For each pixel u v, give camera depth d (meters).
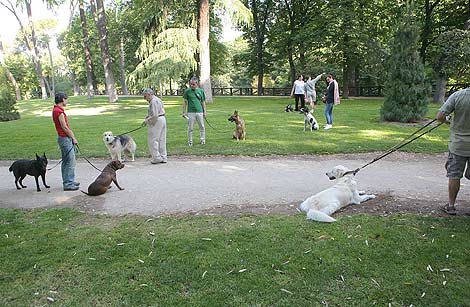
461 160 4.66
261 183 6.71
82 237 4.40
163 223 4.80
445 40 18.33
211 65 41.84
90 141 11.77
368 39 25.81
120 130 14.11
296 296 3.14
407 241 4.06
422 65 13.42
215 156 9.30
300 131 12.48
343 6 26.05
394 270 3.50
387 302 3.04
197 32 25.89
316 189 6.27
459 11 23.86
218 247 4.03
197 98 10.20
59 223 4.91
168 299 3.14
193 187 6.56
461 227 4.41
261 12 35.69
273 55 37.47
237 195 6.00
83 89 75.25
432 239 4.09
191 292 3.24
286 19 34.00
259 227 4.54
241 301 3.09
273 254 3.84
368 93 34.06
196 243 4.14
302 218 4.84
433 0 25.22
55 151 10.55
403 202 5.40
